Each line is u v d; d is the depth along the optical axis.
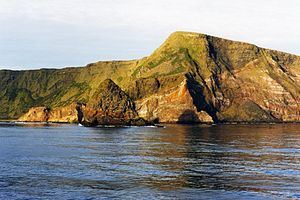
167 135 133.00
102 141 109.19
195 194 44.03
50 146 95.19
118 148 88.62
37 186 47.72
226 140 110.94
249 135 134.25
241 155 75.62
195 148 87.88
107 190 45.69
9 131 168.12
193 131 157.62
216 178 52.47
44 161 67.62
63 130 174.00
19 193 44.50
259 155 75.94
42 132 159.12
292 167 61.56
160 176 53.59
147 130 165.88
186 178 52.38
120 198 42.31
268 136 130.38
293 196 43.56
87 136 131.38
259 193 44.62
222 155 75.44
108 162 66.06
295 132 155.62
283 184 49.09
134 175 54.31
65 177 53.03
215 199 42.19
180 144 97.81
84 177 53.00
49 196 43.25
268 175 54.72
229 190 45.91
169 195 43.56
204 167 60.94
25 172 56.84
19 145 98.31
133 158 71.00
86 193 44.41
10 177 53.16
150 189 46.19
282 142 106.12
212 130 165.38
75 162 66.25
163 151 82.00
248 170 58.59
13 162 66.56
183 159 69.56
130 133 145.88
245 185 48.44
